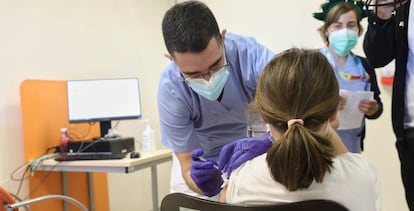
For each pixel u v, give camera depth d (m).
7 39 2.38
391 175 2.51
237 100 1.56
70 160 2.24
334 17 1.86
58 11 2.69
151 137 2.71
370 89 1.92
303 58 0.86
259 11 3.08
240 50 1.50
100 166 2.18
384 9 1.55
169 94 1.50
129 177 3.16
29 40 2.50
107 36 3.05
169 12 1.19
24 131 2.36
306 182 0.78
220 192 1.00
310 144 0.77
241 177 0.89
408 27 1.48
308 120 0.83
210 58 1.17
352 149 1.83
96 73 2.95
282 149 0.79
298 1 2.87
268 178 0.83
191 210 0.87
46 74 2.60
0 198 1.66
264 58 1.46
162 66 3.56
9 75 2.38
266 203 0.82
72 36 2.78
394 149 2.47
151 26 3.46
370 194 0.82
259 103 0.91
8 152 2.36
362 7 1.85
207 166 1.04
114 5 3.11
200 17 1.13
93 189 2.81
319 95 0.82
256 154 0.94
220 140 1.73
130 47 3.25
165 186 3.50
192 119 1.60
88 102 2.57
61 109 2.61
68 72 2.75
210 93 1.31
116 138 2.43
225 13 3.27
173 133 1.54
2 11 2.35
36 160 2.32
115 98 2.64
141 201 3.27
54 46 2.66
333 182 0.79
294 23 2.90
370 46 1.68
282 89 0.84
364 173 0.83
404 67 1.51
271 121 0.87
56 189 2.55
